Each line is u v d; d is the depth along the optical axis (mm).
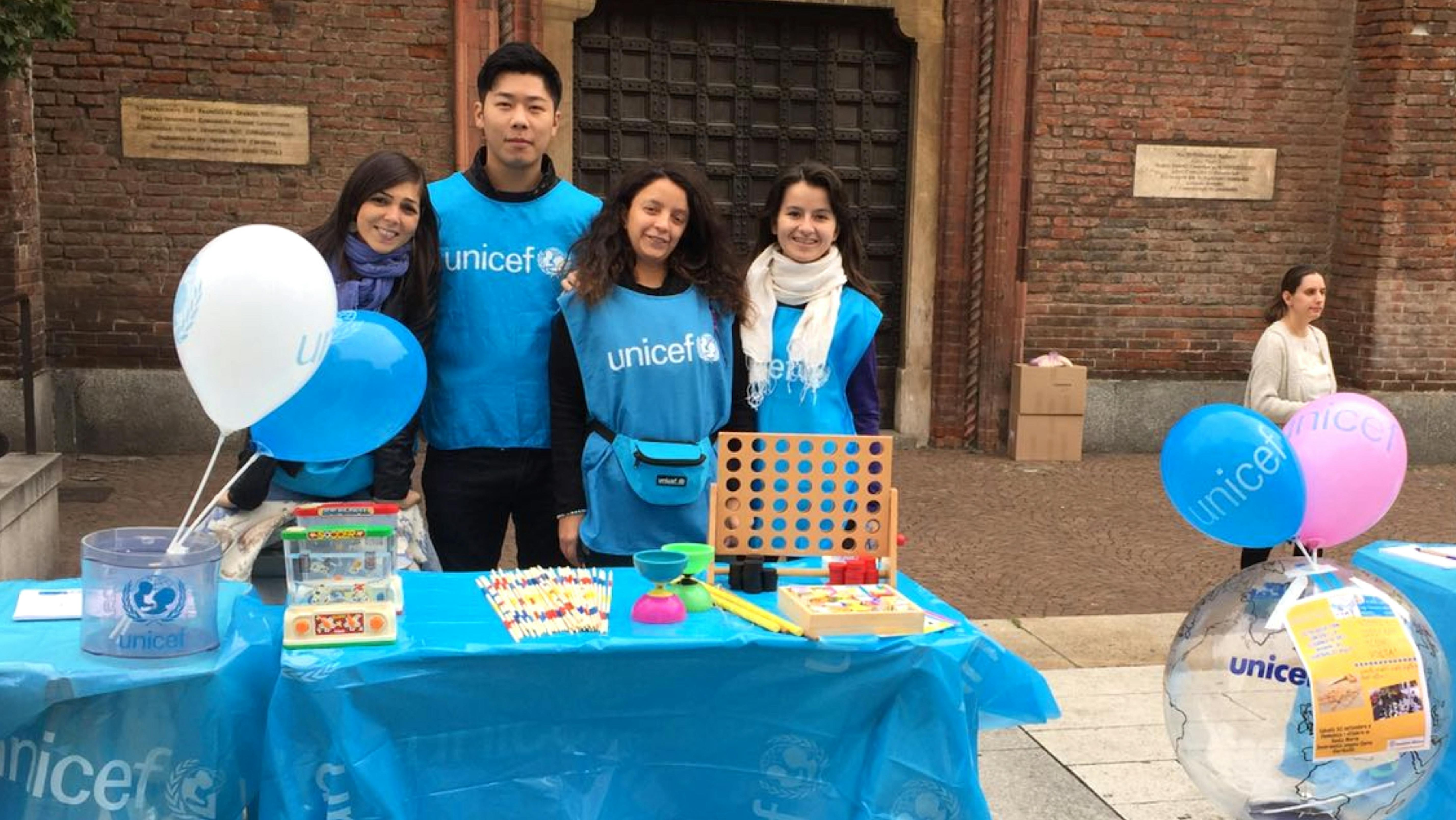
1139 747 4293
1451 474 9742
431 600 3027
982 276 9852
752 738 2900
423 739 2725
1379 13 9750
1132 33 9734
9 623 2814
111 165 8695
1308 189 10195
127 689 2539
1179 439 3080
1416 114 9742
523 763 2801
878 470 3264
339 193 8969
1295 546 3133
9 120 8133
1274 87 10000
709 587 3104
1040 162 9773
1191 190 10000
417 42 8922
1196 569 6832
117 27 8555
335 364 2938
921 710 2887
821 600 2945
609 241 3607
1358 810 2941
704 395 3646
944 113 9734
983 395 9953
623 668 2783
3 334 8234
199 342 2668
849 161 9930
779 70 9703
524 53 3664
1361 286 10039
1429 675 2922
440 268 3734
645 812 2891
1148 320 10117
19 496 5508
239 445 9070
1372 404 3105
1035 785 3994
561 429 3701
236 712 2637
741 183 9773
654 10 9438
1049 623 5727
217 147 8781
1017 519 7867
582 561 3715
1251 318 10250
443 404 3840
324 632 2670
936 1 9617
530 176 3807
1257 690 2975
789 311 3834
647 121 9539
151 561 2594
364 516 2861
